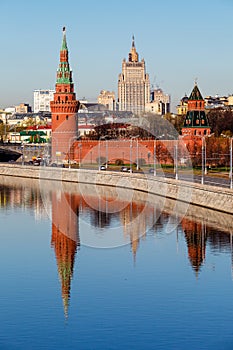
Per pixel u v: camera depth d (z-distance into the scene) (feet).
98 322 286.87
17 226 526.16
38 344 265.13
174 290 329.31
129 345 262.06
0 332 275.59
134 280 348.79
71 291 328.90
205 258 394.11
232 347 259.60
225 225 498.69
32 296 322.14
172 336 270.87
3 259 401.49
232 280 345.72
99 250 420.36
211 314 294.46
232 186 561.43
